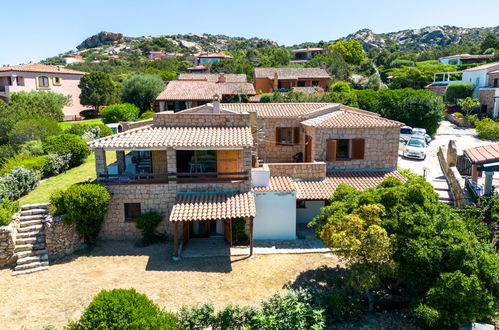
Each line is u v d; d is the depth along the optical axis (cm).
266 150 2741
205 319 1192
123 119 5038
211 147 1873
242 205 1800
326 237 1355
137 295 1059
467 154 1853
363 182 2244
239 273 1619
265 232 2019
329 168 2389
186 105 4797
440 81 6619
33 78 6369
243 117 2111
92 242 1888
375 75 6781
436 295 1140
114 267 1656
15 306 1350
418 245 1209
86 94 6612
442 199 2236
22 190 2323
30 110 4716
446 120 5106
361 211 1337
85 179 2612
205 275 1596
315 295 1338
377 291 1493
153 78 6034
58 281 1529
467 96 5209
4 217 1667
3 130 3719
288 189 1989
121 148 1845
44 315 1296
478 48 10456
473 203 1736
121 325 952
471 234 1275
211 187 1931
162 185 1912
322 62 7862
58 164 2822
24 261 1638
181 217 1697
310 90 5806
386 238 1209
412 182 1442
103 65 12156
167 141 1878
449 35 19138
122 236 1944
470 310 1123
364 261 1289
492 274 1141
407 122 4194
